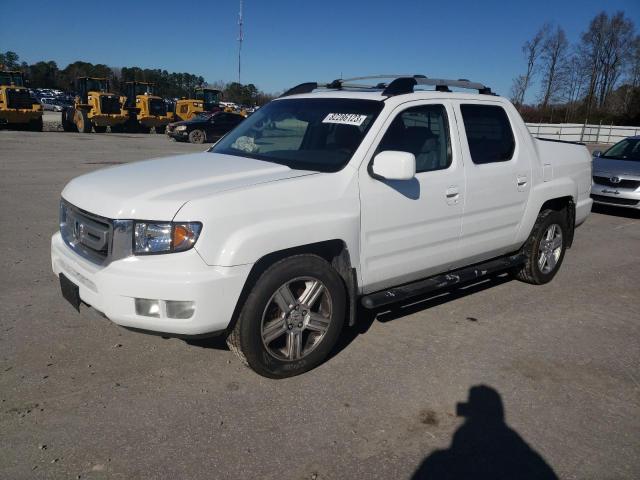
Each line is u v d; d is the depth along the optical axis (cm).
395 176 369
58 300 498
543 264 590
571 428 336
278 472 285
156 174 376
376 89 486
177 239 320
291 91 543
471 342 449
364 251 397
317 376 384
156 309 323
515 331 475
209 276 321
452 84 484
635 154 1127
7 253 633
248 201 337
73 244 369
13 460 285
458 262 481
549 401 365
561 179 575
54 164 1451
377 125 404
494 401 362
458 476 289
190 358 401
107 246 334
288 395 358
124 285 320
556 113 4969
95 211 339
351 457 300
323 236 364
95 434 309
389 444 313
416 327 475
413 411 346
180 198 328
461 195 456
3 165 1391
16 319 454
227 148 466
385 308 514
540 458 306
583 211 629
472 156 472
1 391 348
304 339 387
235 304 333
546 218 567
